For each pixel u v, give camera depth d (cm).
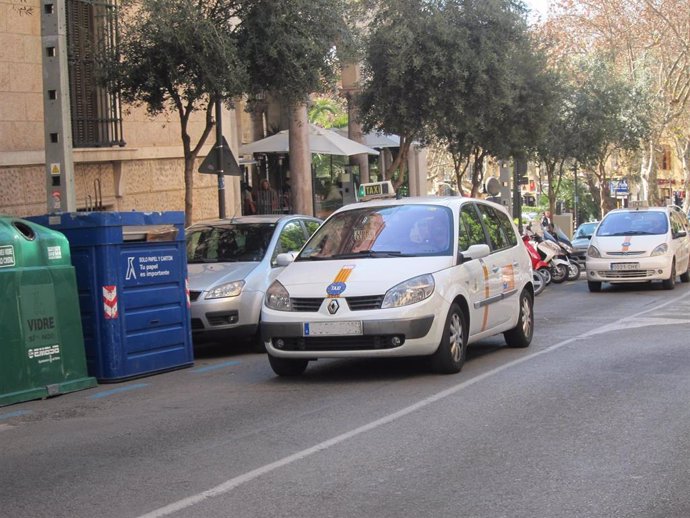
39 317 995
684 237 2309
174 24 1485
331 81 1694
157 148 2095
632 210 2275
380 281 973
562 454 672
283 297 998
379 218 1092
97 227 1076
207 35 1477
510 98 2309
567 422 773
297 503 571
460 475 624
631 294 2084
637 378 971
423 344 965
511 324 1180
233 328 1262
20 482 651
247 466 662
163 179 2130
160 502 584
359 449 700
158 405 926
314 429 773
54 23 1284
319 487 604
